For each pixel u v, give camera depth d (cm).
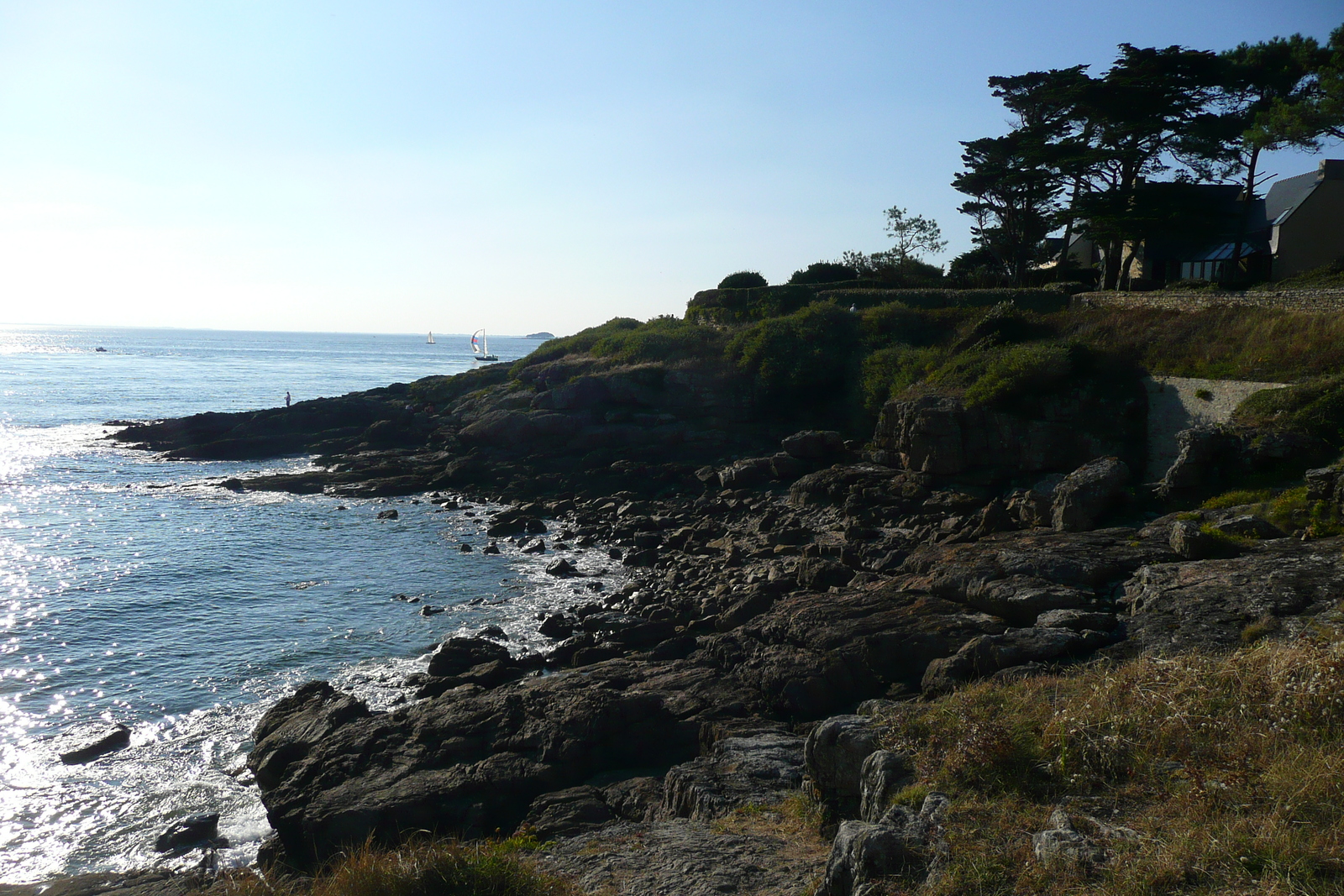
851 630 1866
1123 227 4538
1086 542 2070
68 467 5488
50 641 2525
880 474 3619
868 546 2798
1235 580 1570
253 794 1744
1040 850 673
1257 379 2861
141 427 6494
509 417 5225
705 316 6525
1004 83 5744
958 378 3738
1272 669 931
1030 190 5266
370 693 2162
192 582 3111
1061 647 1470
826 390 5003
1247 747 800
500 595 2997
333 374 15000
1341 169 4497
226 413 6638
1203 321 3431
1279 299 3322
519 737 1648
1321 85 3800
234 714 2078
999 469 3338
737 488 4097
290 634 2597
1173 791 758
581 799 1466
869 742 998
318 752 1683
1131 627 1516
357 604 2889
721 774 1336
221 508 4381
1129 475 2520
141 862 1534
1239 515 2047
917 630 1809
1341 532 1800
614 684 1959
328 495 4738
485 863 876
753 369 5141
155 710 2097
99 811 1691
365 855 909
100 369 14875
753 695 1841
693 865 961
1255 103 4619
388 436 5891
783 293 6138
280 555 3500
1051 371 3350
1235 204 5188
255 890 1183
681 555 3369
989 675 1492
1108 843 673
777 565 2869
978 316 4722
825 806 1031
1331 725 817
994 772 838
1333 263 4059
